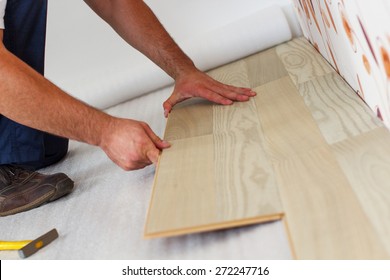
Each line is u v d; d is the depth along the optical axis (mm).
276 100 2088
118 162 1785
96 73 3350
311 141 1619
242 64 2928
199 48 3033
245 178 1495
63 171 2340
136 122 1771
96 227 1697
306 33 2971
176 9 3252
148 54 2354
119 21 2332
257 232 1325
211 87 2252
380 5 1167
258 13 3080
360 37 1495
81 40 3285
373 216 1176
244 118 1989
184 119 2152
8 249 1723
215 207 1369
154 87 3174
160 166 1706
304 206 1289
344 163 1425
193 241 1402
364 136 1539
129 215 1696
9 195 2025
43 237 1683
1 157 2107
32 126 1719
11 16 2125
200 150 1771
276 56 2848
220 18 3262
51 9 3215
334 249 1126
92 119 1722
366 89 1687
